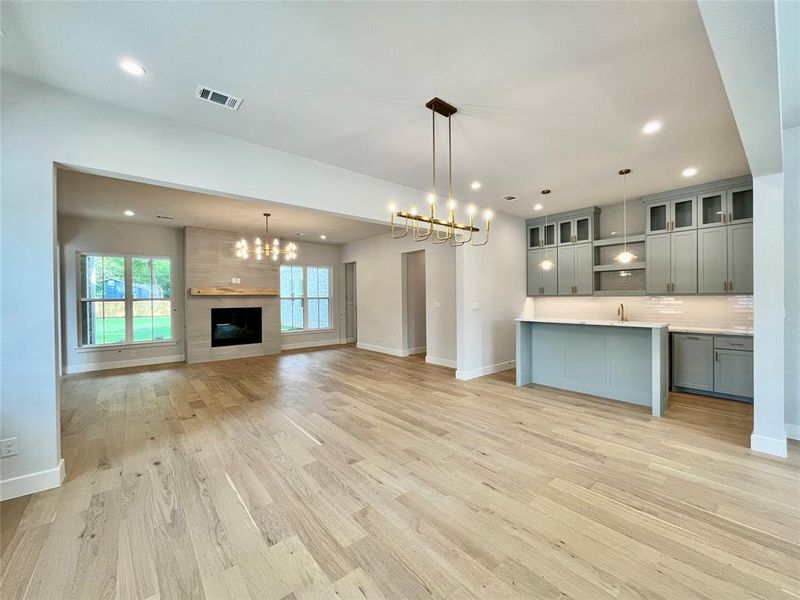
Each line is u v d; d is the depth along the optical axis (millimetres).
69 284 6035
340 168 3875
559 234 5984
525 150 3439
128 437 3213
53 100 2383
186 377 5625
